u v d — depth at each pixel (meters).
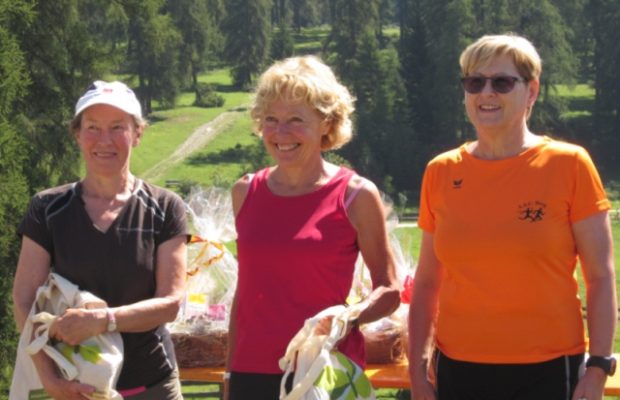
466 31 73.12
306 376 3.29
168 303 3.62
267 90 3.53
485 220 3.47
